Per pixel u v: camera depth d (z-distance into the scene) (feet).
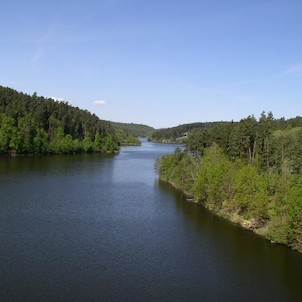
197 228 220.23
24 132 595.47
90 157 624.59
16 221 217.77
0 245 178.60
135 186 354.33
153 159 616.80
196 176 311.68
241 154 366.02
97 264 162.20
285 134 439.63
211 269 162.50
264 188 219.61
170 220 236.22
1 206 249.96
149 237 201.26
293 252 184.85
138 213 250.98
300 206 182.60
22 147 584.40
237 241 198.59
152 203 282.97
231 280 152.97
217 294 141.08
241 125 382.63
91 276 150.41
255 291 144.87
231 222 235.40
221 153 365.40
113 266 161.07
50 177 378.32
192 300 135.95
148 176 424.87
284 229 193.67
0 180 343.26
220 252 182.19
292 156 329.52
